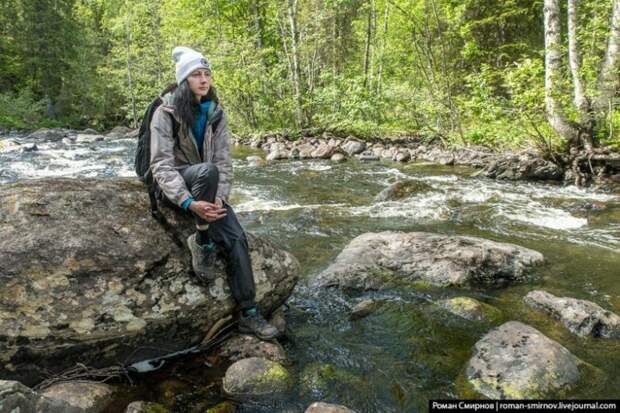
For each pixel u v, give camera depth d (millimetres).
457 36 17859
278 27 21844
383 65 20500
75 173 11328
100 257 2906
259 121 20062
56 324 2688
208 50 19328
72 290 2777
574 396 2721
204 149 3096
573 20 9625
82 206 3107
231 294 3277
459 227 6406
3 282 2656
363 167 11844
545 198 7953
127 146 18438
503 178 9844
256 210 7297
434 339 3473
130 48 27656
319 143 16328
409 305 4031
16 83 35188
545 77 10156
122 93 30906
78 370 2826
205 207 2848
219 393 2783
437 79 14172
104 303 2822
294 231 6188
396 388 2891
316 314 3896
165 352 3104
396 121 18719
